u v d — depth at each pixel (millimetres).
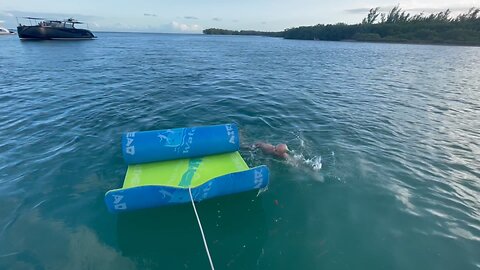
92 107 8898
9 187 4535
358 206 4281
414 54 37969
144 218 3869
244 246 3479
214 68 20188
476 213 4191
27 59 21641
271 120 8055
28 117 7820
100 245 3445
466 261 3332
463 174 5305
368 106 10070
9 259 3217
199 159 4680
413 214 4125
